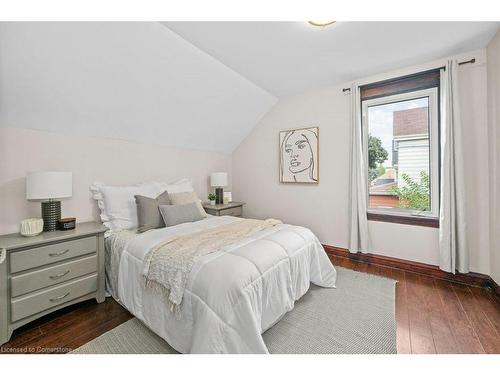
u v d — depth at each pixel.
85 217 2.42
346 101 3.03
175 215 2.46
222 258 1.50
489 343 1.49
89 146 2.45
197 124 3.25
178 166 3.45
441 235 2.38
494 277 2.15
